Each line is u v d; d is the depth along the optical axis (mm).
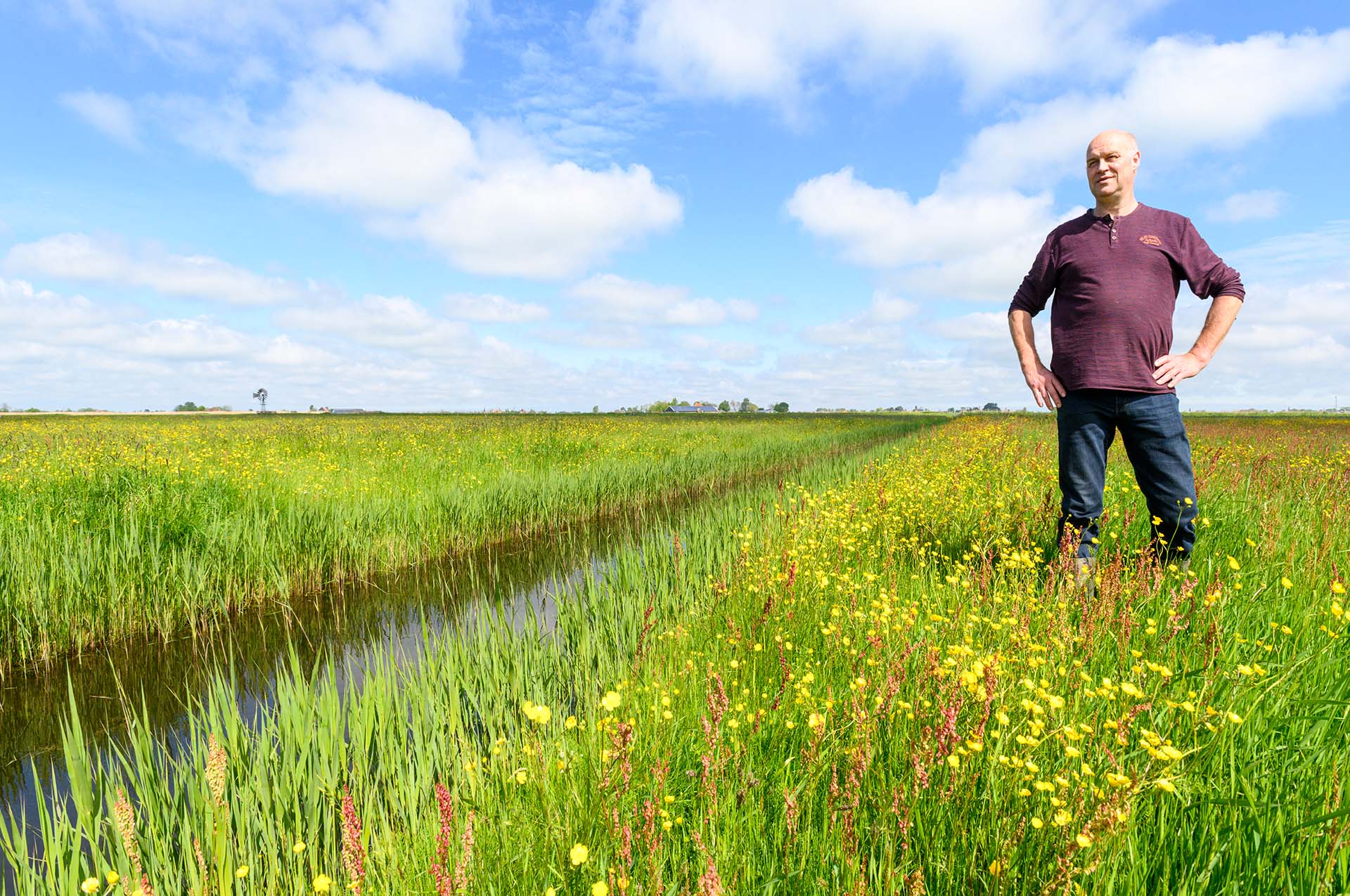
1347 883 1430
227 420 37250
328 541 6867
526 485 10125
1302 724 2084
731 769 2146
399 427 24469
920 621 3189
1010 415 38594
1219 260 3629
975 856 1662
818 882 1718
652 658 3385
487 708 3373
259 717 3898
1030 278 4160
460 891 1720
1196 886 1578
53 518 6586
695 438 22219
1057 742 1968
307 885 2236
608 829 1830
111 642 5277
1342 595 2746
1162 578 3064
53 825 2258
